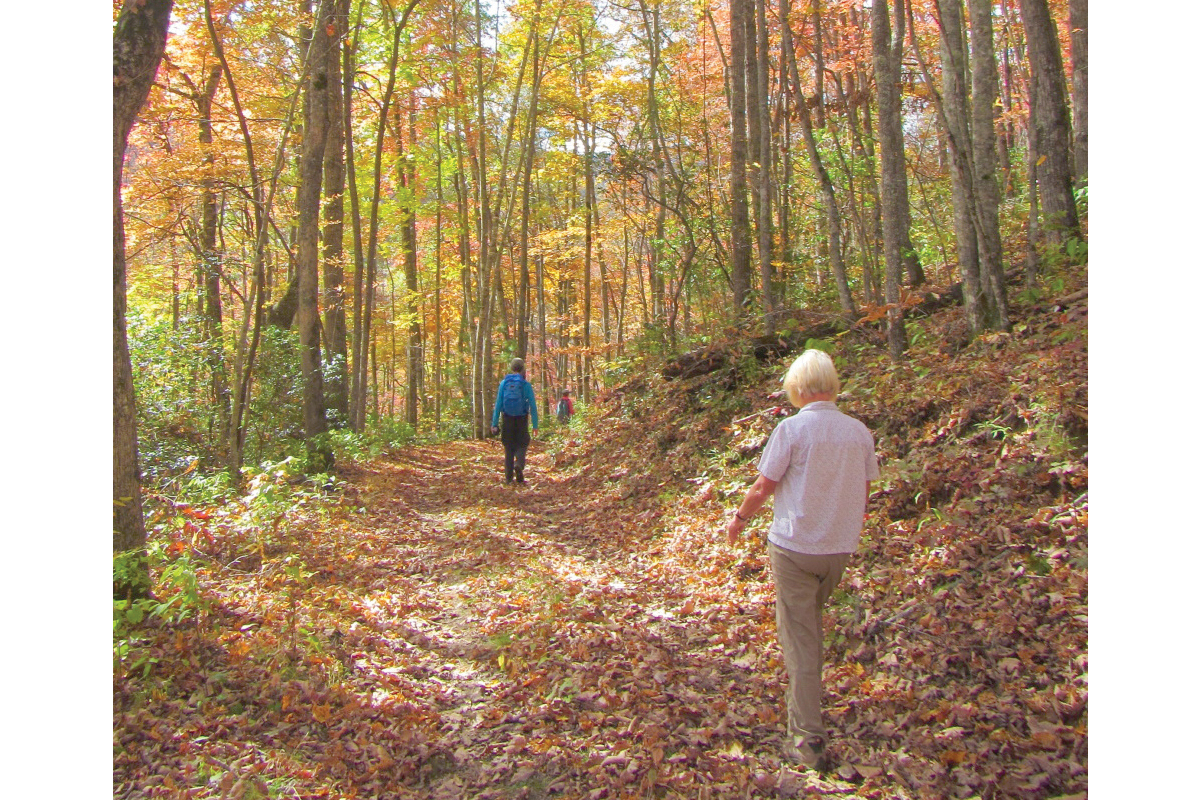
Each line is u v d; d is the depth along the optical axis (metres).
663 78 21.05
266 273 16.53
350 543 7.14
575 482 11.09
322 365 12.03
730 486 7.10
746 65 12.88
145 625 4.34
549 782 3.16
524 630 4.84
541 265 30.27
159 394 9.97
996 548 4.27
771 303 10.77
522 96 23.97
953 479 5.10
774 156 14.49
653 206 20.67
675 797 2.98
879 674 3.72
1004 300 6.52
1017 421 5.23
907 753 3.09
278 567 5.99
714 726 3.48
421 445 18.97
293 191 16.80
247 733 3.46
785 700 3.68
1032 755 2.88
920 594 4.20
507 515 8.95
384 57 16.62
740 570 5.48
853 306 9.45
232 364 11.69
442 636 4.93
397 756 3.35
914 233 14.66
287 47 13.33
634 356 14.34
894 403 6.49
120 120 4.20
